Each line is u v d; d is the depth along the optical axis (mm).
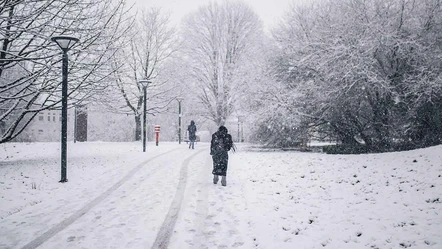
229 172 10445
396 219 5469
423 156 9828
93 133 36062
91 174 9883
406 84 13039
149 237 4973
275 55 18531
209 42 29266
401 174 8281
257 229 5391
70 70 10977
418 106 12883
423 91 12664
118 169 10781
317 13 17250
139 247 4598
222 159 8477
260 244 4789
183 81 28750
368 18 14570
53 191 7855
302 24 18656
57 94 11602
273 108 16047
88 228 5340
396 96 13289
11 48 10875
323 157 12633
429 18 13883
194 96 29453
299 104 16344
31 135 34094
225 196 7418
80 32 10672
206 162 12516
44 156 14648
